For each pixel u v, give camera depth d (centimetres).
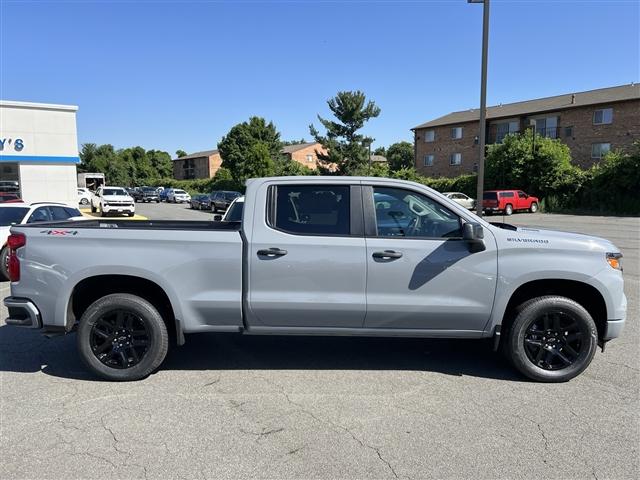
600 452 327
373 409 389
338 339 570
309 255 430
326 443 337
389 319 438
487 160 4081
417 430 355
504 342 456
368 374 463
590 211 3512
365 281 432
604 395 417
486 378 454
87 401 402
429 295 434
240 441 339
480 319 439
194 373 464
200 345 546
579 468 308
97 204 3014
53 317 437
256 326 443
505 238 437
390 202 445
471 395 416
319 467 309
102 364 442
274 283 432
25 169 2239
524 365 442
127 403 399
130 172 10231
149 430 354
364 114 4881
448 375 461
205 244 433
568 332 444
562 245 436
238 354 518
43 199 2297
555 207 3647
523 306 441
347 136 5006
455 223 442
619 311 440
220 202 3488
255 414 380
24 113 2208
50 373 463
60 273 433
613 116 3928
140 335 444
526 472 304
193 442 338
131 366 441
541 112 4362
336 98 4903
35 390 424
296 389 428
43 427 358
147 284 454
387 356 513
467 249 433
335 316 436
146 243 434
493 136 4784
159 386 434
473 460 317
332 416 377
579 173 3619
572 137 4200
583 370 443
